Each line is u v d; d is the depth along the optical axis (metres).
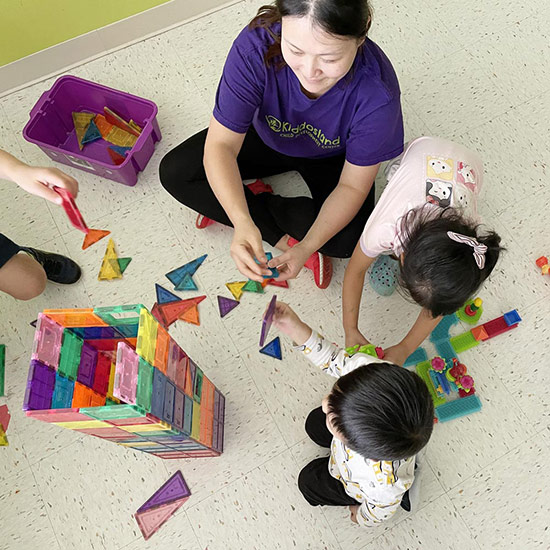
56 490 1.38
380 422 0.89
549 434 1.39
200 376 1.23
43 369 0.93
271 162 1.48
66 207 1.01
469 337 1.46
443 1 1.89
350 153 1.19
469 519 1.33
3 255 1.33
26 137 1.57
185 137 1.74
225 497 1.36
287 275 1.20
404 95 1.76
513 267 1.54
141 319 0.93
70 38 1.79
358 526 1.33
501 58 1.80
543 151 1.67
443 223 1.03
